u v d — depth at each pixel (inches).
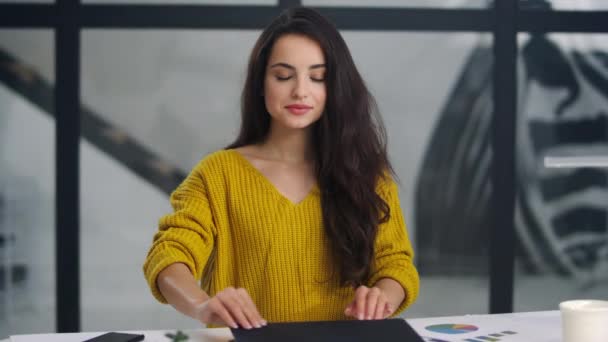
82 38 122.3
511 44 127.0
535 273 130.1
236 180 62.6
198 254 58.9
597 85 129.3
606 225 130.4
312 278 61.5
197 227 60.2
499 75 127.0
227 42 124.0
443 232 128.3
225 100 124.6
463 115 127.5
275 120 63.4
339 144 61.6
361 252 61.1
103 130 123.6
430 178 127.7
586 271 130.5
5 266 123.6
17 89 122.3
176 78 124.0
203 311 50.6
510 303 128.9
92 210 124.0
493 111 127.5
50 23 121.6
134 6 122.3
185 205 61.6
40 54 122.1
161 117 124.2
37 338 52.1
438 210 128.1
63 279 123.6
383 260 62.9
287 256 61.2
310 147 64.0
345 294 62.0
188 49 123.7
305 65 59.4
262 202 61.8
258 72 62.6
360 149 62.4
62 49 122.0
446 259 128.6
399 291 60.0
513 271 129.0
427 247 128.3
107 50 122.8
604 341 45.7
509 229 128.6
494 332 53.3
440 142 127.4
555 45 128.6
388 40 125.3
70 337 52.4
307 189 62.9
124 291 125.1
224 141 125.0
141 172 124.5
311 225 61.7
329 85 60.7
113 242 124.6
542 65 128.6
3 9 121.0
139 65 123.4
